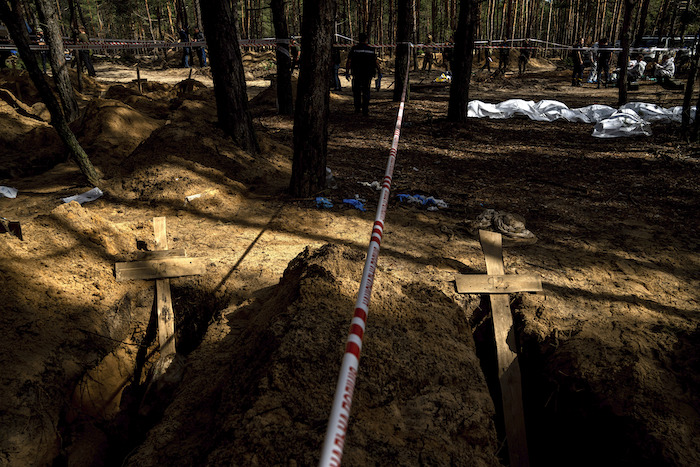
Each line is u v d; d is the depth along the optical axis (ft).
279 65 37.09
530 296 12.26
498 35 145.69
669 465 7.88
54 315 10.05
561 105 38.01
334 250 11.23
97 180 18.93
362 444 6.39
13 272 10.30
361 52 36.50
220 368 9.17
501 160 25.86
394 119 36.58
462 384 8.27
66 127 17.83
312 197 18.78
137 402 10.62
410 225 16.63
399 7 43.37
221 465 5.90
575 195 20.31
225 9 20.56
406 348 8.43
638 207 18.89
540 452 10.59
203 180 18.56
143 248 13.76
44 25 29.73
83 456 8.58
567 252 14.97
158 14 140.36
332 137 30.83
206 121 23.41
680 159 25.25
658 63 58.54
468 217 17.54
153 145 20.59
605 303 12.17
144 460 7.09
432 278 12.86
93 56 93.61
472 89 55.16
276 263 13.69
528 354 11.23
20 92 39.19
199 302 12.42
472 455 7.06
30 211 16.93
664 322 11.46
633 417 8.77
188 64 81.41
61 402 8.75
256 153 23.21
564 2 136.98
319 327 8.20
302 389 7.00
